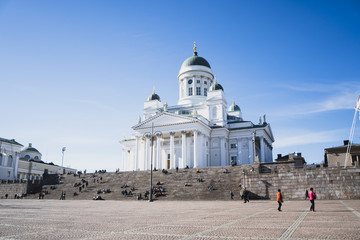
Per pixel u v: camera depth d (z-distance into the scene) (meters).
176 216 25.05
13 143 105.31
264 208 32.62
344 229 16.19
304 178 49.34
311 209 29.06
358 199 46.00
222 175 60.12
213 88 100.25
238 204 40.44
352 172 47.25
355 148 72.38
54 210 33.53
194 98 103.69
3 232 16.50
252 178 52.12
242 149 92.31
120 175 71.38
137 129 91.06
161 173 67.75
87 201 54.41
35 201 55.78
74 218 24.31
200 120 83.44
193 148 87.25
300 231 15.64
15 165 105.81
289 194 49.53
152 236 14.74
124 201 52.81
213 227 17.72
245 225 18.39
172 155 85.12
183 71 108.31
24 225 19.67
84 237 14.65
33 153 134.50
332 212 26.12
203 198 52.19
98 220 22.61
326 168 48.62
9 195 72.00
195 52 116.50
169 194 55.62
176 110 102.44
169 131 86.50
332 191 47.62
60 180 75.19
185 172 65.94
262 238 13.73
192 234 15.17
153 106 103.75
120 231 16.56
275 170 51.12
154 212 29.64
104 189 62.84
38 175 122.00
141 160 95.06
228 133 94.62
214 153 91.19
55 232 16.41
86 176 75.00
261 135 91.56
